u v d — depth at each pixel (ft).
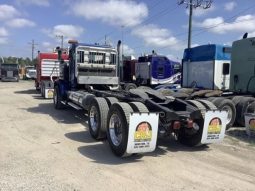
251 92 40.81
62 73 51.57
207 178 20.57
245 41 41.68
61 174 20.77
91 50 45.06
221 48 46.62
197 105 26.55
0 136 31.55
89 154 25.44
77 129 35.58
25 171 21.21
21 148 27.09
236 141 30.71
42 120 41.19
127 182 19.61
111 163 23.21
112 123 24.95
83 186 18.86
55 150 26.55
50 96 69.72
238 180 20.30
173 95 32.24
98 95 37.60
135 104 23.97
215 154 26.04
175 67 89.25
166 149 27.20
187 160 24.25
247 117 32.81
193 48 50.72
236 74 42.98
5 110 50.03
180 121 25.17
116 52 46.65
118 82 45.68
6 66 159.33
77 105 43.80
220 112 26.50
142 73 90.12
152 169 22.07
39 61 79.41
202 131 26.11
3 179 19.66
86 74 45.06
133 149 22.97
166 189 18.65
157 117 23.38
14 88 105.81
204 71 48.19
